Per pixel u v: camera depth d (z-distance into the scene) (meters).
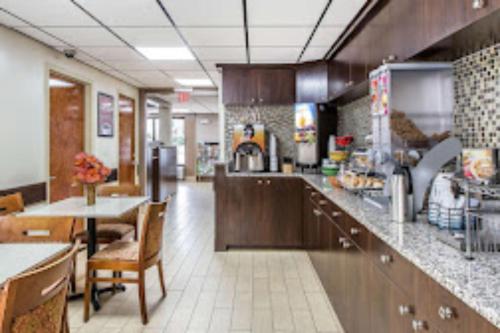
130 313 2.74
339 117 4.82
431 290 1.16
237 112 5.20
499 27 1.60
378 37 2.67
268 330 2.48
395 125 2.21
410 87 2.21
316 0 2.79
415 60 2.24
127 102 6.71
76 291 3.13
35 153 3.80
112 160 5.85
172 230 5.45
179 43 3.92
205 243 4.72
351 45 3.46
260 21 3.25
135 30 3.49
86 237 3.16
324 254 3.06
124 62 4.84
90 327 2.53
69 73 4.50
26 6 2.89
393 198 1.84
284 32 3.54
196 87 7.07
